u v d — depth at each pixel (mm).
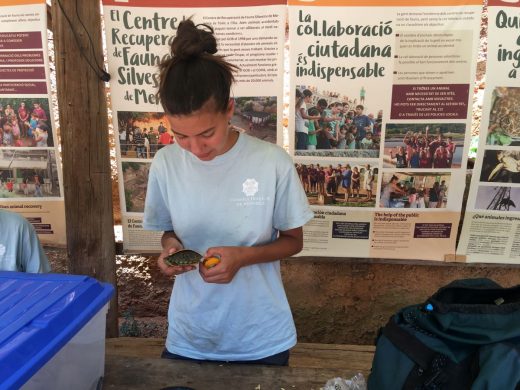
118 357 1167
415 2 1710
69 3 1816
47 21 1910
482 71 2025
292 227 1146
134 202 2029
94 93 1901
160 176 1147
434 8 1713
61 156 1999
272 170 1084
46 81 1914
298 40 1787
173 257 1079
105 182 2012
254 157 1086
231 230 1126
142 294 2533
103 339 944
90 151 1955
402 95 1816
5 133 1982
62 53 1860
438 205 1939
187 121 889
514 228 1930
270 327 1188
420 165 1895
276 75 1837
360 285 2301
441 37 1741
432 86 1796
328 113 1864
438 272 2223
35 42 1866
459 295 1059
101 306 876
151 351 2025
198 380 1082
